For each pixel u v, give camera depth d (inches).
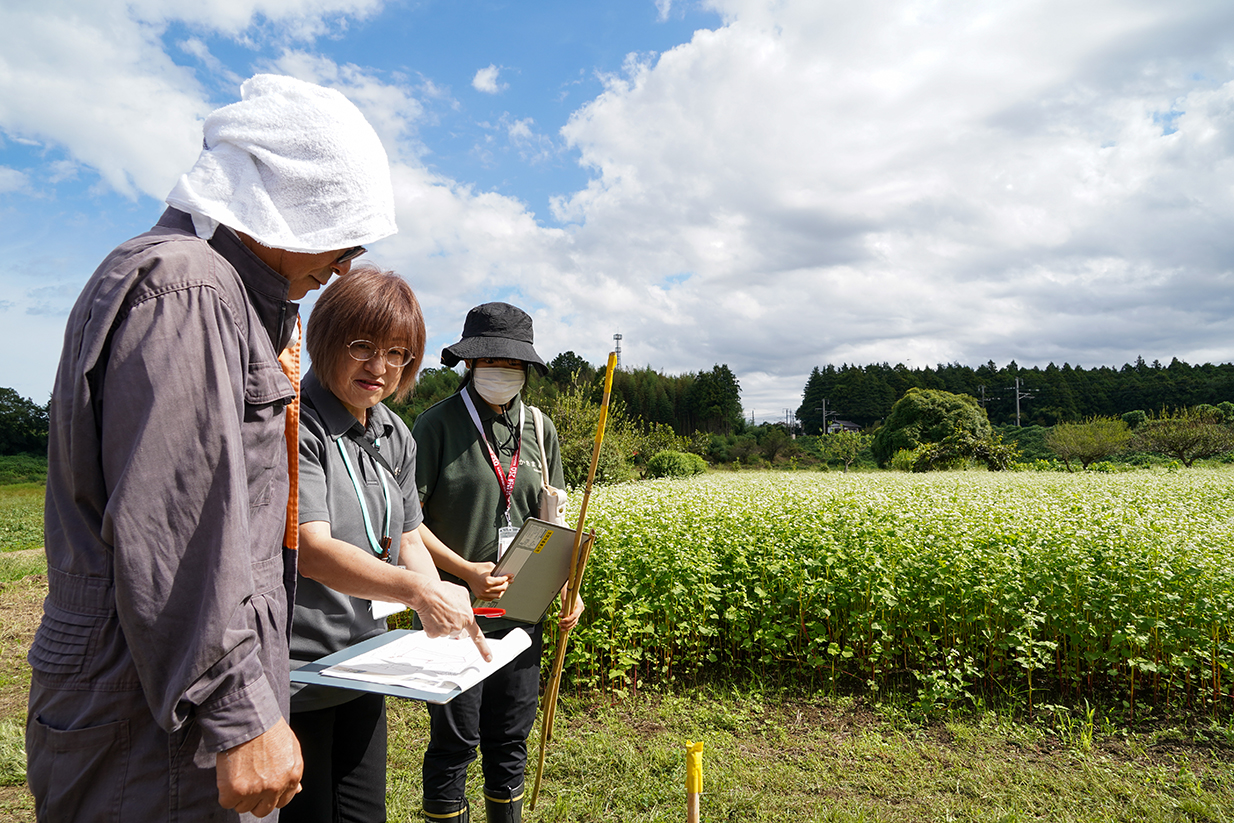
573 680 176.9
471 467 99.8
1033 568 188.9
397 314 68.4
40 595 304.3
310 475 64.7
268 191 44.9
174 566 37.3
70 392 39.4
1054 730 155.4
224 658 38.4
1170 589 179.9
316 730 66.1
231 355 41.8
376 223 47.6
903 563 194.4
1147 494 432.1
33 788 40.9
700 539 219.5
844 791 129.3
